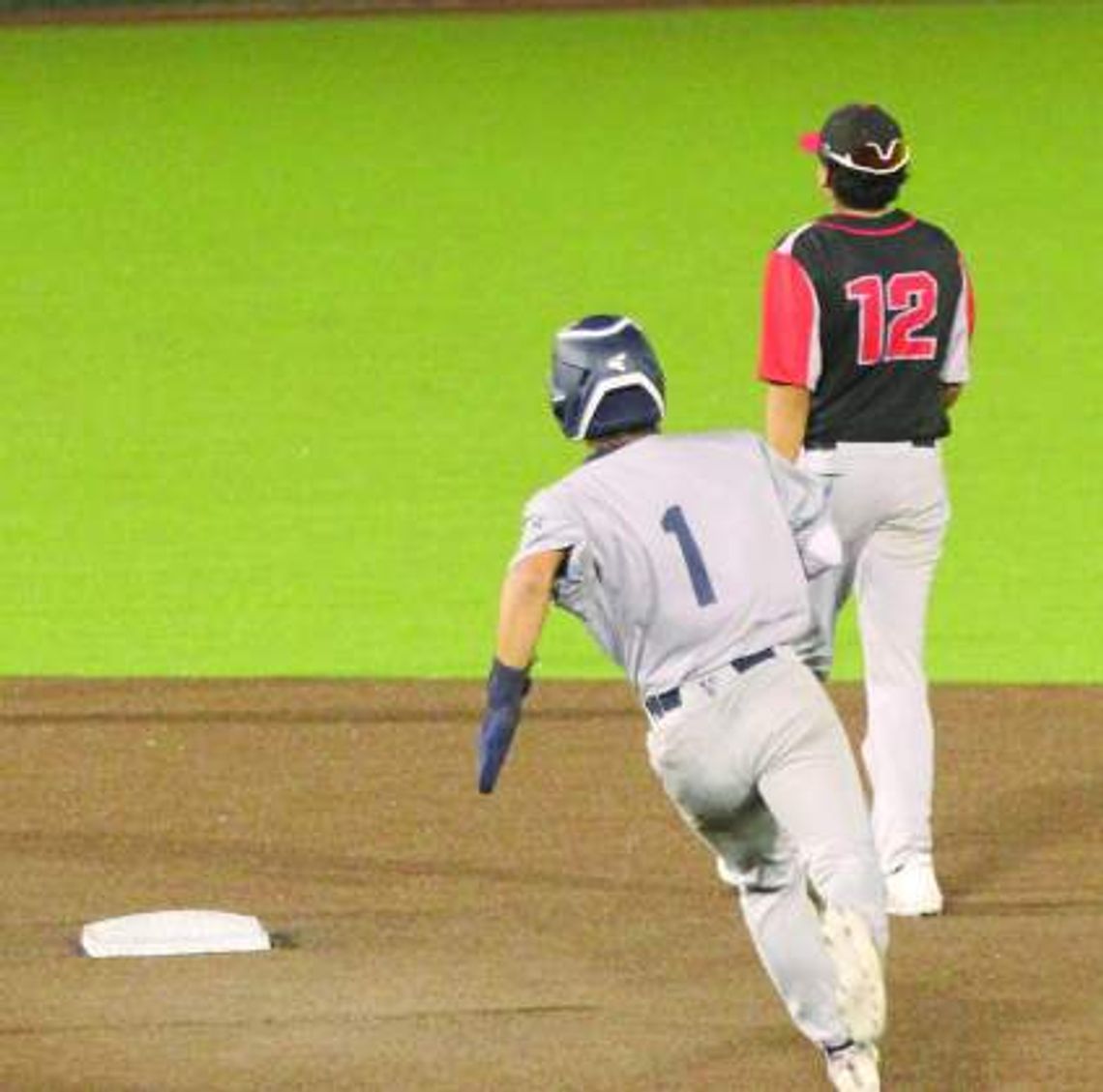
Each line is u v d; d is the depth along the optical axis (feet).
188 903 102.58
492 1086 83.30
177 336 229.45
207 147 316.19
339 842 109.91
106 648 144.77
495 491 178.40
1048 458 184.96
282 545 166.61
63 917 101.14
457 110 335.06
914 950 96.89
